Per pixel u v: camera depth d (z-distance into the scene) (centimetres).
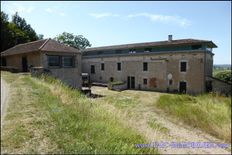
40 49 1975
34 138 438
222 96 1767
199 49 2870
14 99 787
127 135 565
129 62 3506
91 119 629
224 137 1011
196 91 2825
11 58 2491
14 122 523
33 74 1661
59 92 970
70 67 2217
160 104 1675
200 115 1246
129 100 2091
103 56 3862
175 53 3009
